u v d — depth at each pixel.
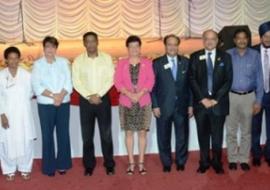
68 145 4.51
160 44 11.39
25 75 4.41
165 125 4.45
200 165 4.51
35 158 4.99
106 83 4.35
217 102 4.30
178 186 4.17
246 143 4.54
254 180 4.27
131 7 12.23
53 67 4.36
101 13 12.20
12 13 12.09
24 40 12.20
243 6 12.45
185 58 4.41
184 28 12.48
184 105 4.43
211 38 4.25
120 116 4.45
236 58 4.41
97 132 4.98
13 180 4.42
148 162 4.82
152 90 4.41
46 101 4.34
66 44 11.66
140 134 4.47
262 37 4.41
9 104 4.36
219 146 4.44
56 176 4.49
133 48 4.31
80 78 4.37
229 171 4.50
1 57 10.30
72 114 4.90
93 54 4.36
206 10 12.44
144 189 4.11
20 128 4.39
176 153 4.58
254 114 4.50
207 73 4.31
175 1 12.36
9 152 4.38
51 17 12.17
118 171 4.58
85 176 4.46
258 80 4.39
